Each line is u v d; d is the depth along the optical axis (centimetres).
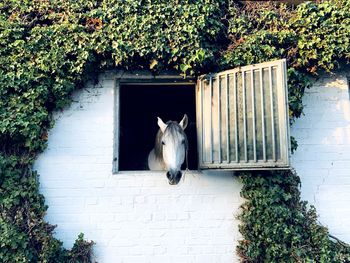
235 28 414
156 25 398
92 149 399
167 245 385
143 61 402
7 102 380
